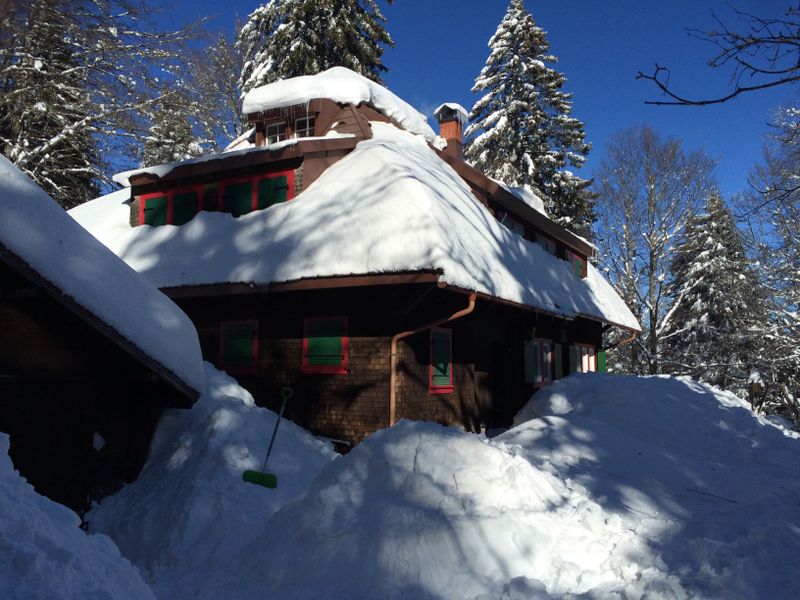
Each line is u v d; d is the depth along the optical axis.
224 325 11.56
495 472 5.32
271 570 4.70
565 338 17.48
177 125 20.27
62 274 5.38
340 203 10.77
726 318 30.75
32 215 5.39
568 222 29.11
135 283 6.23
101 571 2.94
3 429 5.64
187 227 12.31
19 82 16.67
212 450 6.51
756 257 23.00
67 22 15.66
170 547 5.34
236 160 12.16
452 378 11.72
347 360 10.20
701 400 11.18
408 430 5.73
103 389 6.51
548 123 30.48
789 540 4.80
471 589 4.25
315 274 9.56
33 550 2.58
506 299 10.52
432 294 10.41
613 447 8.33
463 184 13.70
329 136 12.48
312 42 25.45
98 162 19.52
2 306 5.82
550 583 4.36
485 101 30.55
